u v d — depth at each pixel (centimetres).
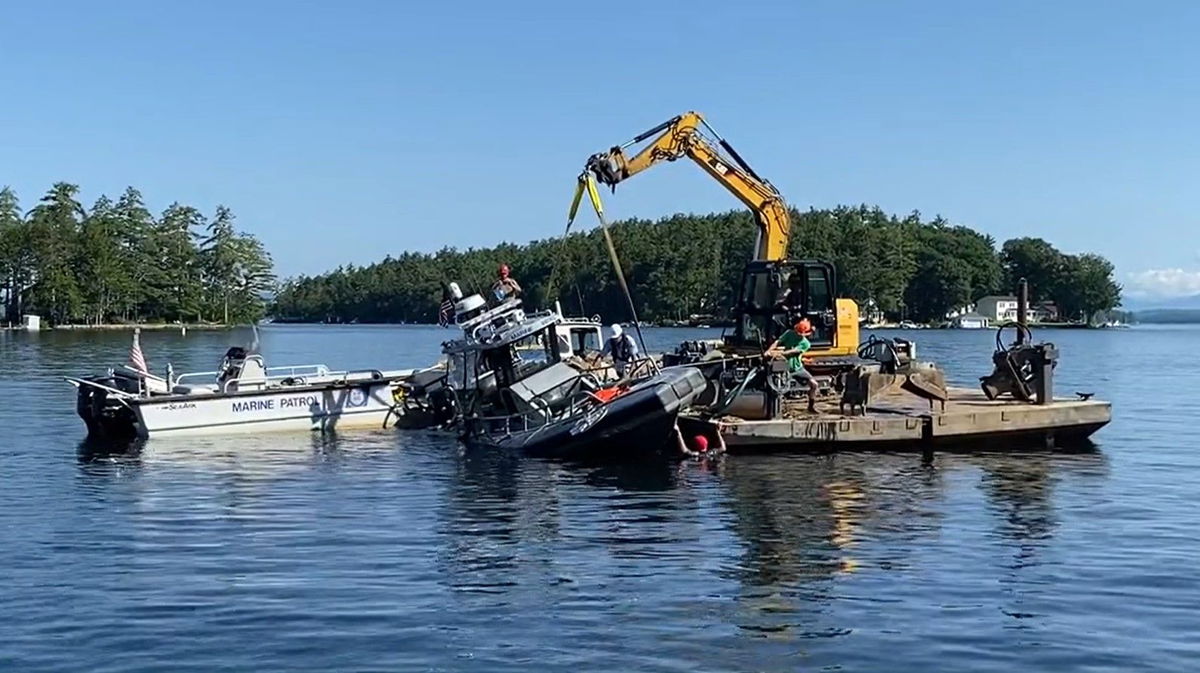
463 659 960
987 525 1484
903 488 1767
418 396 2703
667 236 11419
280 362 5944
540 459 2127
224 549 1370
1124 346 9050
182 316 13400
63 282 11925
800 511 1583
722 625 1047
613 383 2281
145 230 13238
